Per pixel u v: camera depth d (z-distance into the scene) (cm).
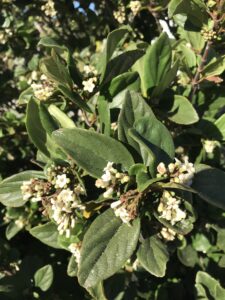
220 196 21
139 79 24
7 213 36
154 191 20
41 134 23
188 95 29
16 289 30
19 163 41
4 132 40
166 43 25
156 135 21
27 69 45
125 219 19
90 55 45
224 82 31
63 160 22
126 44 41
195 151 31
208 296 27
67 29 47
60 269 34
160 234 23
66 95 22
